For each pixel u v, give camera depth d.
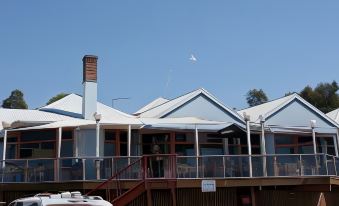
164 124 24.59
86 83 29.17
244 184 23.12
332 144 32.06
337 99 82.62
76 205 13.26
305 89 85.00
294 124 31.55
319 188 24.25
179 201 23.67
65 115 31.58
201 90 29.75
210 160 22.88
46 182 22.45
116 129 26.67
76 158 22.41
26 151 27.02
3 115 30.25
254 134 29.53
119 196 21.27
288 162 24.00
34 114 31.33
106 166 22.56
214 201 24.20
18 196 23.59
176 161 22.33
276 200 25.78
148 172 22.05
